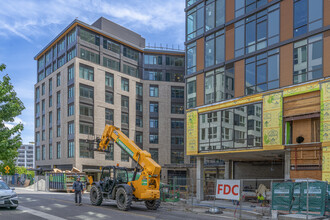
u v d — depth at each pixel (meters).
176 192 23.47
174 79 62.47
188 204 21.14
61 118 52.47
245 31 22.56
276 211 15.24
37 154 60.75
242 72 22.36
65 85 52.22
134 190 16.72
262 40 21.39
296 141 18.77
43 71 61.53
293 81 19.27
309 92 18.38
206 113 24.66
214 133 23.80
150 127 59.62
